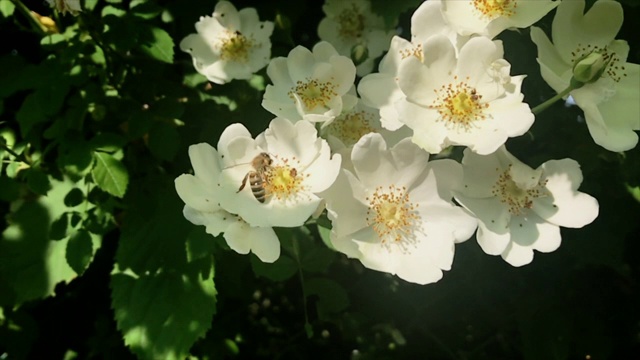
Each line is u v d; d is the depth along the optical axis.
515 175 0.16
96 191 0.20
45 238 0.22
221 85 0.22
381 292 0.24
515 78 0.15
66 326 0.26
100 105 0.20
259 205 0.16
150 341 0.21
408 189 0.16
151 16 0.21
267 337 0.28
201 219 0.16
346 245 0.16
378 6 0.21
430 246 0.16
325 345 0.27
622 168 0.20
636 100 0.16
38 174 0.20
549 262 0.23
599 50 0.16
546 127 0.21
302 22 0.25
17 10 0.23
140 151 0.22
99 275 0.26
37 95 0.20
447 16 0.16
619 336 0.24
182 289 0.21
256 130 0.21
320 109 0.17
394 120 0.17
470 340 0.26
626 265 0.23
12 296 0.23
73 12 0.20
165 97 0.21
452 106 0.15
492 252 0.16
